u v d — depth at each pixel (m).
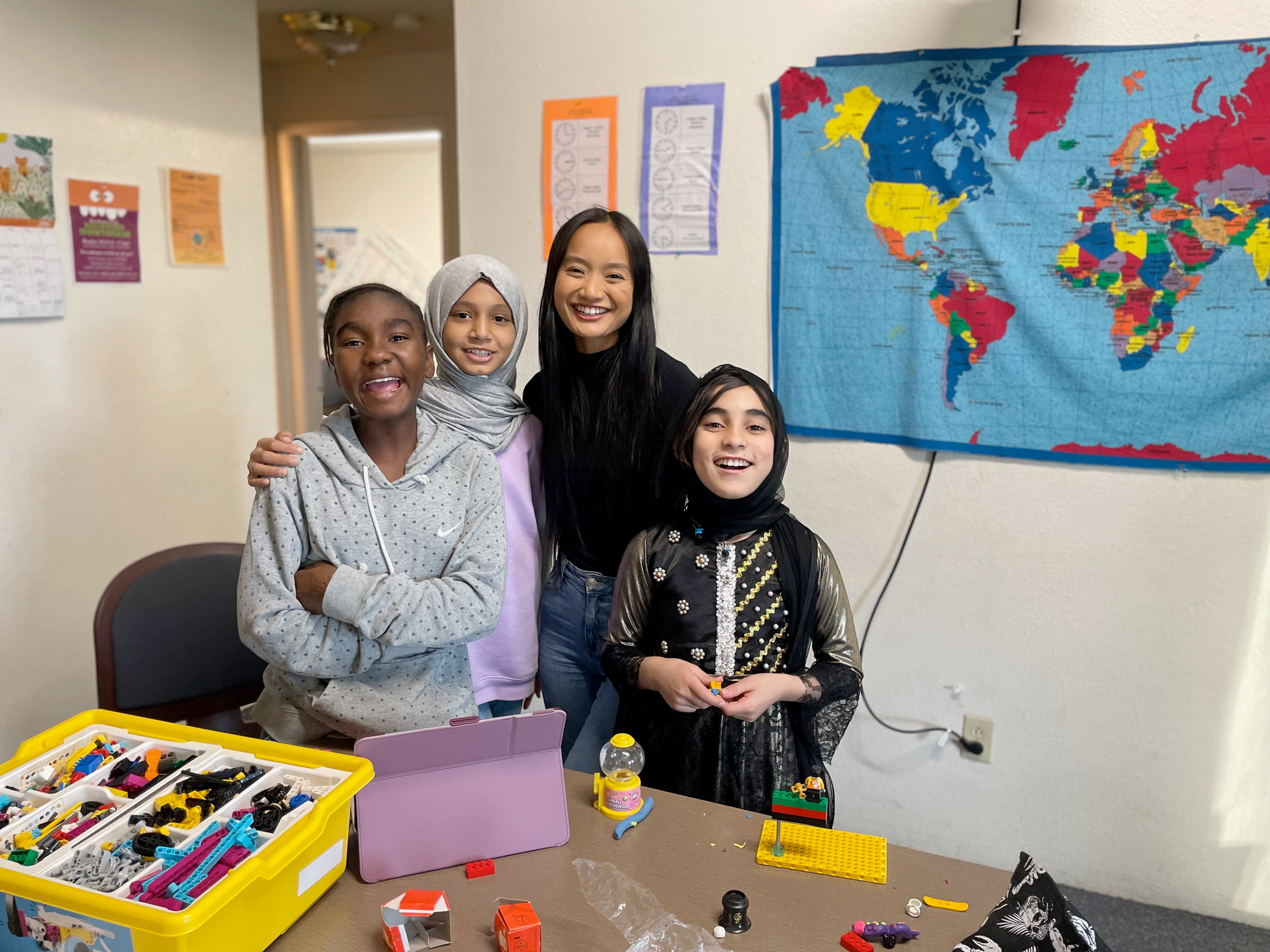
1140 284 1.81
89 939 0.84
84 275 2.29
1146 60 1.75
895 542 2.10
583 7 2.15
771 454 1.36
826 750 1.38
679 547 1.42
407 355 1.23
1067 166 1.83
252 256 2.83
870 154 1.96
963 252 1.93
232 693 1.74
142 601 1.64
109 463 2.40
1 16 2.04
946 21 1.87
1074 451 1.91
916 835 2.18
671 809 1.19
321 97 4.15
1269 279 1.73
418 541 1.26
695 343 2.20
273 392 2.96
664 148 2.13
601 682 1.77
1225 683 1.88
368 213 5.64
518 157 2.28
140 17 2.39
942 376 1.99
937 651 2.09
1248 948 1.86
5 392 2.13
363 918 0.97
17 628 2.20
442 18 3.44
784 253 2.07
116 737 1.15
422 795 1.05
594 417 1.61
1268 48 1.67
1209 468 1.82
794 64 2.01
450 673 1.31
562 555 1.69
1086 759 2.01
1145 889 2.01
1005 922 0.93
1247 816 1.91
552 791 1.10
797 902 0.99
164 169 2.50
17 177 2.10
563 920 0.95
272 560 1.21
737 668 1.37
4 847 0.93
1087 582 1.95
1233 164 1.72
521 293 1.58
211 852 0.90
